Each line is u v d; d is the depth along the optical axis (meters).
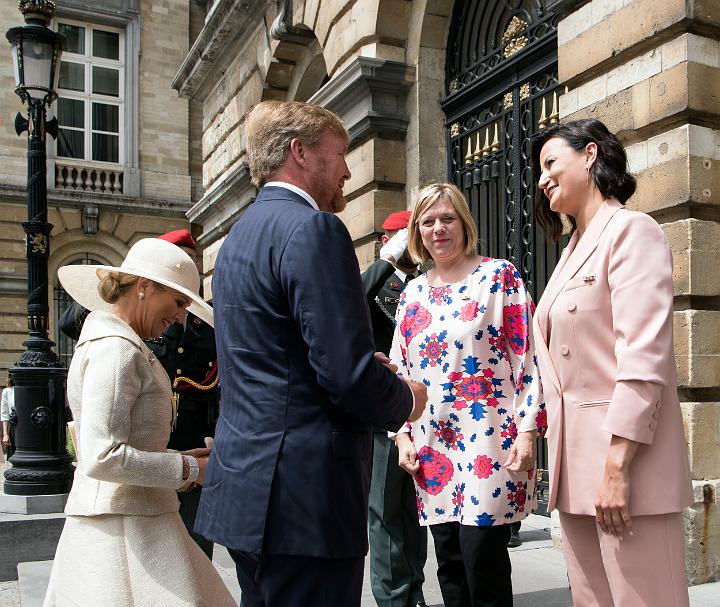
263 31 10.98
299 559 1.66
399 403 1.74
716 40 3.98
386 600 3.42
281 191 1.91
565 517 2.16
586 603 2.12
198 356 3.39
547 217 2.45
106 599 2.05
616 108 4.34
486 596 2.61
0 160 18.84
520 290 2.72
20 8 6.06
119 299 2.34
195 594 2.13
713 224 3.93
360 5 7.52
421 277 3.00
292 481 1.67
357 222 7.45
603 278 2.01
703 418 3.89
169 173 21.27
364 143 7.42
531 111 5.84
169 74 21.42
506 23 6.37
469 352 2.70
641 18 4.11
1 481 8.45
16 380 5.47
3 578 4.87
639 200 4.14
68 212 20.00
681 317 3.91
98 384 2.09
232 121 12.57
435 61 7.18
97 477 2.04
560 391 2.10
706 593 3.63
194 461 2.19
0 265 18.69
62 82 20.38
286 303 1.73
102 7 20.59
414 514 3.50
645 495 1.88
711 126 3.96
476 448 2.64
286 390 1.71
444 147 7.16
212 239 13.80
